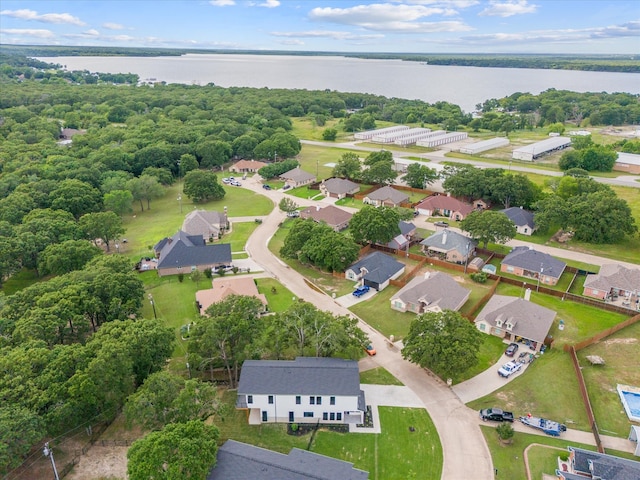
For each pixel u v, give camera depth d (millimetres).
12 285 92312
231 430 55188
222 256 98062
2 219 105250
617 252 105938
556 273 91125
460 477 48812
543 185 145750
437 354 60500
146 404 49500
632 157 178000
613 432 55062
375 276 89312
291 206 127750
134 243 112438
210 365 64062
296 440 53688
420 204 131750
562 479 46656
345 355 66375
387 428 55500
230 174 174125
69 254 86688
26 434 45281
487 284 91312
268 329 69625
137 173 158750
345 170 157500
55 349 55781
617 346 71438
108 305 70812
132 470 41781
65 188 119500
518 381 63875
